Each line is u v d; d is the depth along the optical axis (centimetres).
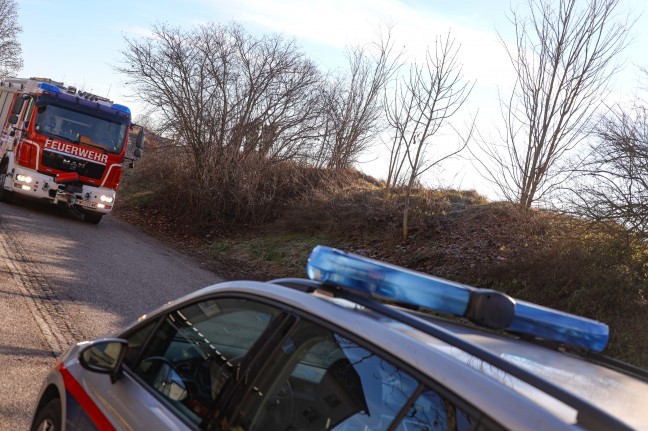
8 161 1977
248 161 2644
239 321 286
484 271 1459
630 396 211
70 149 1919
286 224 2372
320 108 2786
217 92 2675
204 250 2228
